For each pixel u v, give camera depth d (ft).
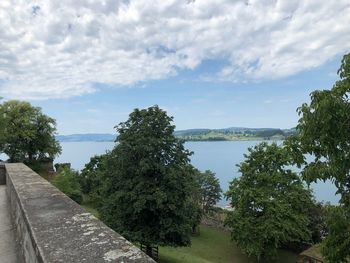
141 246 78.28
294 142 22.72
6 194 30.50
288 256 103.09
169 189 73.46
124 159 74.84
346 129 19.22
